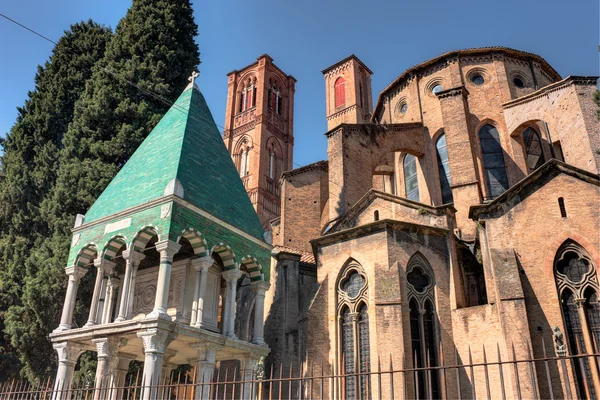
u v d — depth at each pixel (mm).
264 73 82062
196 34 50375
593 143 28672
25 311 33844
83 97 43781
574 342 21969
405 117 41969
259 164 73875
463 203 31781
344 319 26547
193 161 25531
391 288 24328
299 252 35438
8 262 39594
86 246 25219
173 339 21062
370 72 72438
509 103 35969
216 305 25641
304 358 27766
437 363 24312
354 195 33281
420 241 26422
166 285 21297
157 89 42031
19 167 45219
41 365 33094
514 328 22000
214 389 28266
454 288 25719
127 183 26234
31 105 50281
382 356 23312
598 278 22031
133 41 45812
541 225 23938
